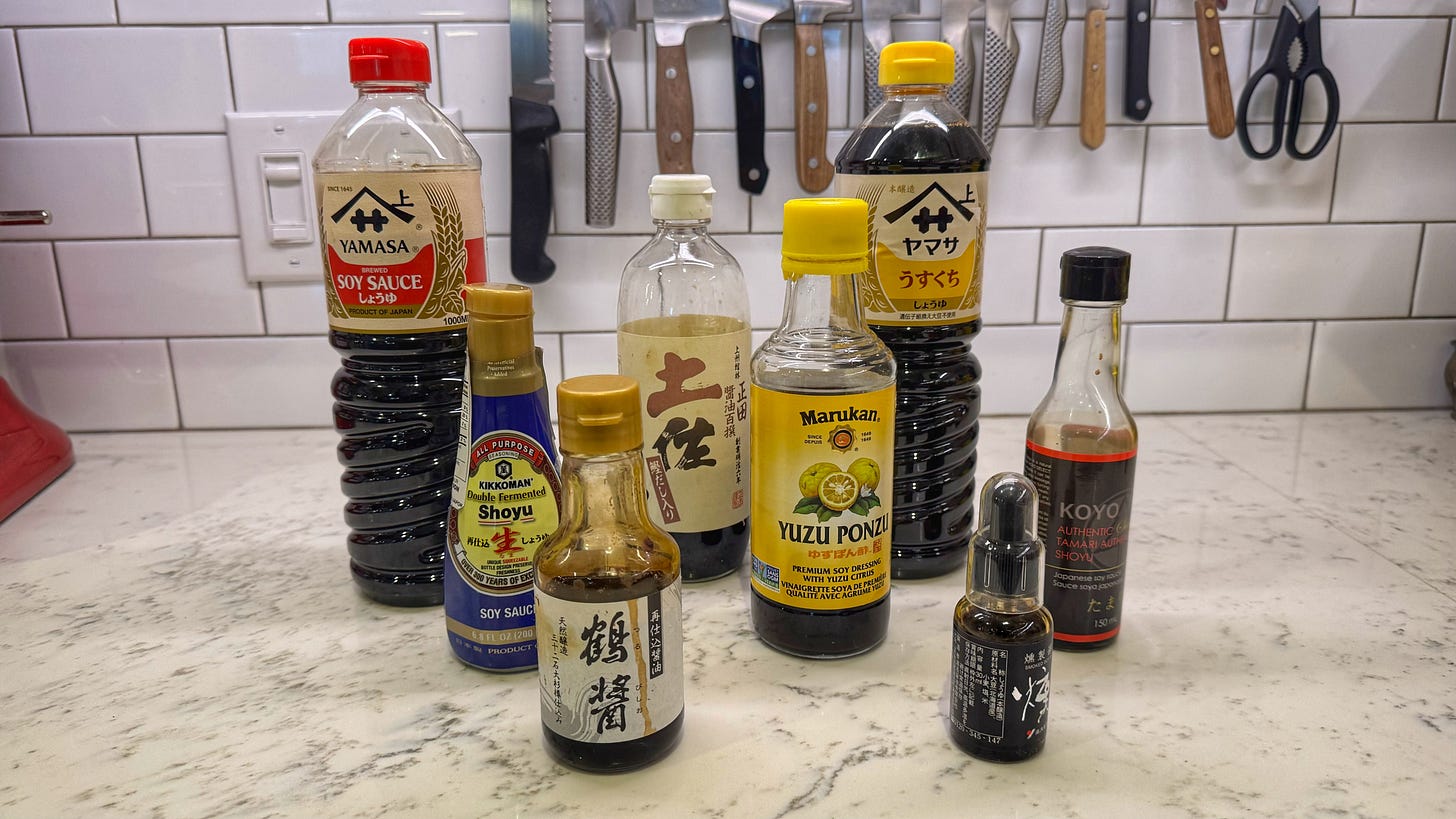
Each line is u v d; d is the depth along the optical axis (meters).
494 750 0.54
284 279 1.04
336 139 0.68
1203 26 0.98
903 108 0.67
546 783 0.51
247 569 0.77
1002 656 0.50
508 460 0.58
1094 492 0.60
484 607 0.60
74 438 1.07
